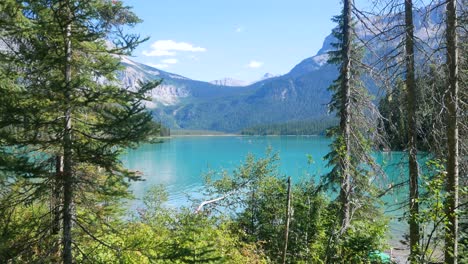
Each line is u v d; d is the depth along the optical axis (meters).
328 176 14.23
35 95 5.55
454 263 7.15
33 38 6.03
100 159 5.82
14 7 5.60
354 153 13.30
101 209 6.93
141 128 5.65
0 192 6.62
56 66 5.88
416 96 8.52
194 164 69.31
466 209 7.41
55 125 5.86
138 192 37.44
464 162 8.17
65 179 5.81
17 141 5.46
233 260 9.01
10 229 6.09
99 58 6.47
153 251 6.68
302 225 11.45
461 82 7.84
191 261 6.18
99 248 7.16
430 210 6.62
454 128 7.66
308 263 10.52
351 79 13.29
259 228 14.16
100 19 6.14
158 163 72.62
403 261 15.25
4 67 6.38
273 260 11.49
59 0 5.38
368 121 13.12
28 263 5.78
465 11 7.31
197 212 11.20
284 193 13.53
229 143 152.50
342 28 14.17
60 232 6.70
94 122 6.95
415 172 8.57
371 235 8.78
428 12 7.52
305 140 158.62
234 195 15.20
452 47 7.49
